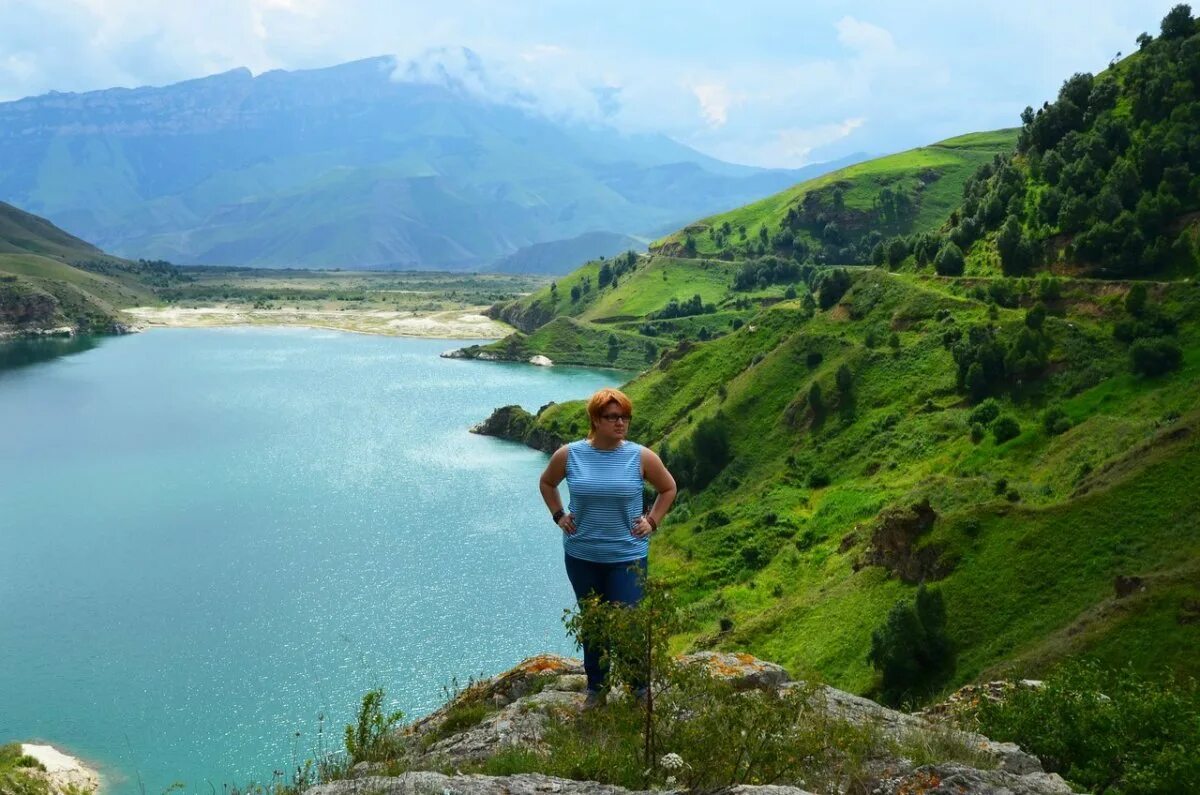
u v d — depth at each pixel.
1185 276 130.88
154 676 87.12
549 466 12.23
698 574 108.94
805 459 132.38
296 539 129.00
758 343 175.12
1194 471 69.12
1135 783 11.99
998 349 125.50
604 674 11.84
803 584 95.56
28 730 77.31
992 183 183.00
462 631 97.81
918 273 170.88
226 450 184.38
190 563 118.69
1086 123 178.75
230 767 71.25
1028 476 97.75
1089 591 63.84
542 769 9.88
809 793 8.54
